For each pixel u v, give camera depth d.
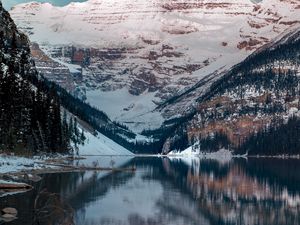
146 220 57.44
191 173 142.25
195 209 68.19
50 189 75.06
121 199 73.75
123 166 164.12
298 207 72.56
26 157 125.00
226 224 57.91
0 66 131.12
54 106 165.00
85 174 112.50
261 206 73.38
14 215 48.31
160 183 104.56
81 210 60.91
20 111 133.88
